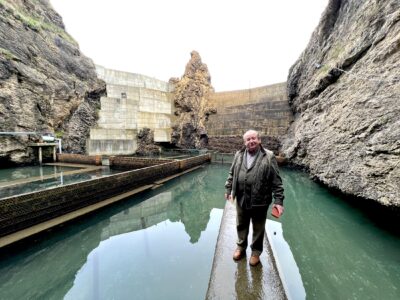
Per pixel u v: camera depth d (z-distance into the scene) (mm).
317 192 10094
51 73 21203
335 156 8203
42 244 5723
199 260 5176
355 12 10438
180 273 4629
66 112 22203
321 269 4492
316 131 11125
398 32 6273
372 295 3676
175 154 28391
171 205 9766
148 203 9773
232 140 28125
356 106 7395
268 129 25062
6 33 17828
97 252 5602
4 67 16500
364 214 7188
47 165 18109
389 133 5309
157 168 12875
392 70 6109
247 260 3492
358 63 8562
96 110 25922
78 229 6793
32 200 6207
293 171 15586
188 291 4027
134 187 10703
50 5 26031
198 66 33594
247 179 2971
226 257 3611
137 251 5652
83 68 25688
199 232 6953
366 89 7152
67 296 4027
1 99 16156
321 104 11406
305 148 13062
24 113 17688
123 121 27594
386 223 6387
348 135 7461
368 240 5492
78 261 5199
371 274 4258
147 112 29641
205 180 14781
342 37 11477
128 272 4703
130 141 26109
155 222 7828
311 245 5590
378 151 5543
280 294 2820
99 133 24312
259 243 3277
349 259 4855
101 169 16953
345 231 6074
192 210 9297
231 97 30781
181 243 6121
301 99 16594
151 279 4426
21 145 17234
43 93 19750
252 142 2947
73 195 7441
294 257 4969
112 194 9195
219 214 8781
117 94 28250
